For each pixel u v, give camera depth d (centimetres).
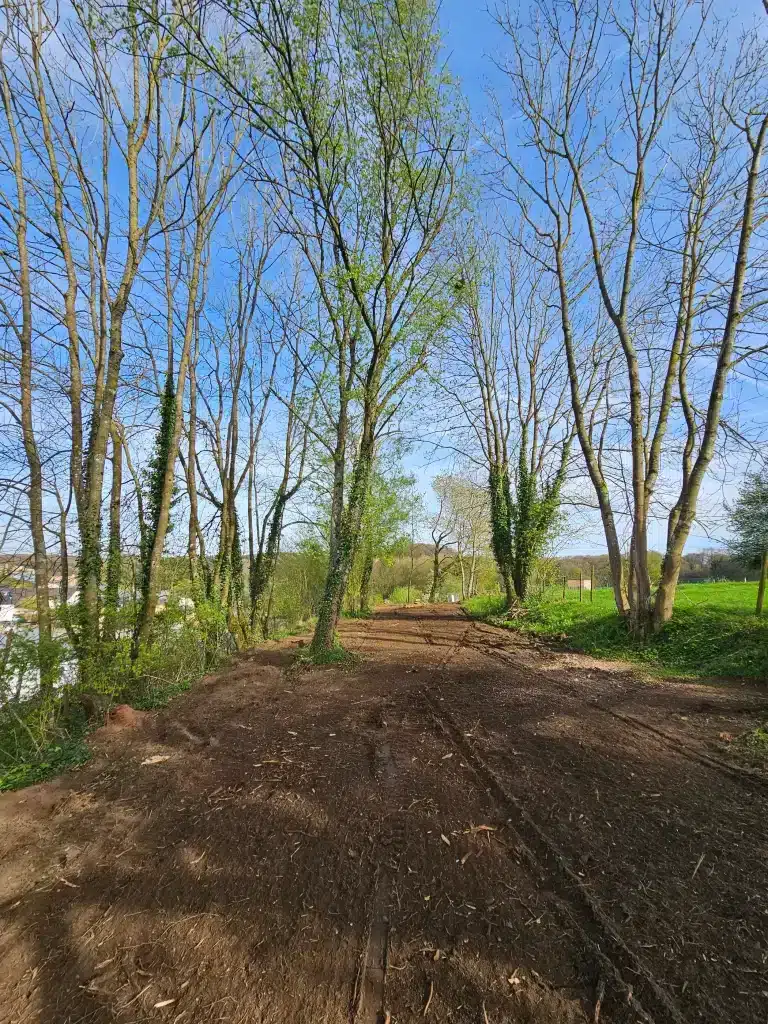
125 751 584
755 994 218
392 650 1216
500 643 1307
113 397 933
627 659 981
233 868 330
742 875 298
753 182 958
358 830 366
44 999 240
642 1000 217
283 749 546
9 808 463
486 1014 216
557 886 294
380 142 966
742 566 1423
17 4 895
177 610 1035
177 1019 224
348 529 1096
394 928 268
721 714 600
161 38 883
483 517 3497
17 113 930
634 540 1102
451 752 510
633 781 428
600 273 1182
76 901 310
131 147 946
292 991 235
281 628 2103
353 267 916
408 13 851
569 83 1173
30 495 902
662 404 1182
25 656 693
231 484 1555
